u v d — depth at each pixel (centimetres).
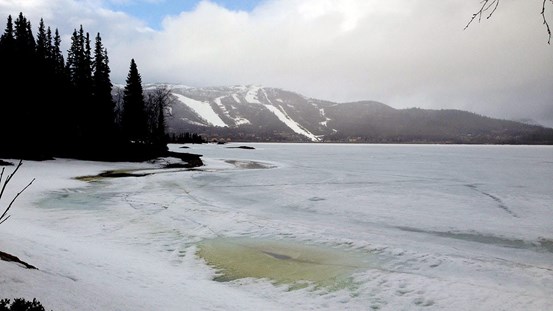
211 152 10438
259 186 3188
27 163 3959
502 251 1422
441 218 2002
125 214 1878
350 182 3597
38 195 2339
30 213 1838
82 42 5425
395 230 1733
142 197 2397
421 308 871
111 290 702
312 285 1023
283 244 1418
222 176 3925
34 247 957
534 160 8381
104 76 5628
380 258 1255
